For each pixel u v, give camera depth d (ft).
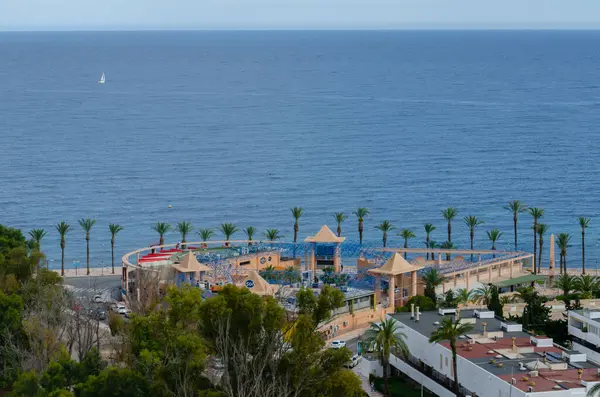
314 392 454.40
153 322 496.64
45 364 506.89
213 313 468.34
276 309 469.57
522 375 485.56
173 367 451.94
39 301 592.19
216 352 474.08
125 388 452.76
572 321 608.19
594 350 583.17
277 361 459.73
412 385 566.77
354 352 635.25
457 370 520.01
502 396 476.95
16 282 641.81
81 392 454.81
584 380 479.82
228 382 428.15
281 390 437.58
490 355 520.83
